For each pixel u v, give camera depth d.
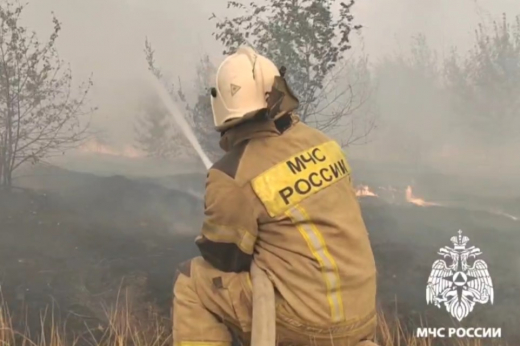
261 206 1.87
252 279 1.90
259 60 2.00
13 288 3.18
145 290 3.22
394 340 2.92
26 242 3.83
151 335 2.81
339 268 1.86
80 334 2.79
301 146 1.96
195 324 2.03
